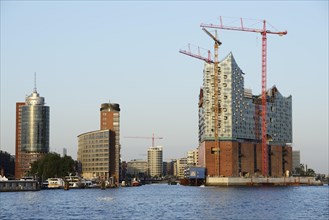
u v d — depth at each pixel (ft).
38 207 575.38
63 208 563.48
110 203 653.30
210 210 533.14
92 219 448.65
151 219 447.01
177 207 581.94
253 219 441.68
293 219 440.45
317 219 440.04
